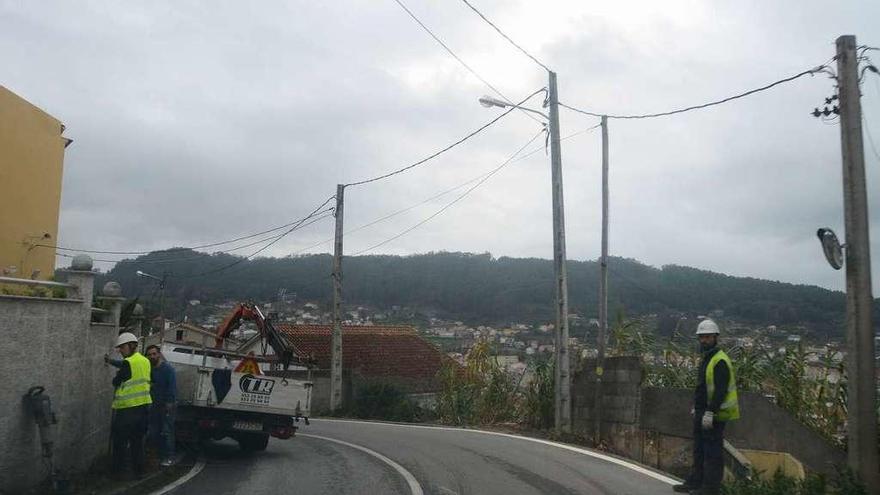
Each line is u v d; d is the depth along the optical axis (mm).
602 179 18703
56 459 10203
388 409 26188
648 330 17828
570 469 12117
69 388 10750
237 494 10359
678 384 15992
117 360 11914
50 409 9438
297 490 10656
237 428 14312
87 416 11641
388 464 13094
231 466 13102
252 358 14508
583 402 16766
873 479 10125
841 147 10812
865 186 10664
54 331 10148
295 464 13352
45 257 16922
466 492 10328
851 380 10430
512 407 21891
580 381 17094
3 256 15531
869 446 10234
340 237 29656
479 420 22250
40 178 16828
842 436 14031
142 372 11461
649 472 11789
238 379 14289
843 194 10734
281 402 14594
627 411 14367
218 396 14109
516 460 13172
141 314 17109
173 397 12344
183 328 24266
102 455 12578
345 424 23344
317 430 20547
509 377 22594
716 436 9852
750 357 15336
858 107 10789
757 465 11805
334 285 29406
